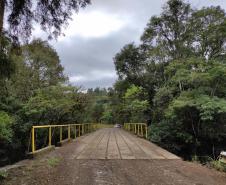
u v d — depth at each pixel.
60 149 10.17
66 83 22.77
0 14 5.10
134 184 4.98
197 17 24.52
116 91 41.34
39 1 5.60
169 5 26.19
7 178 5.46
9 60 6.58
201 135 16.64
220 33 22.88
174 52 25.47
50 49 24.05
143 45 30.72
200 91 16.03
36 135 16.78
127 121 42.53
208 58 23.02
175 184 4.96
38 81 21.28
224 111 13.49
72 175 5.73
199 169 6.48
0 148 16.47
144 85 30.55
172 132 18.05
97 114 70.88
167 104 19.94
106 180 5.29
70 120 21.84
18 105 17.30
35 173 5.92
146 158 8.02
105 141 14.22
